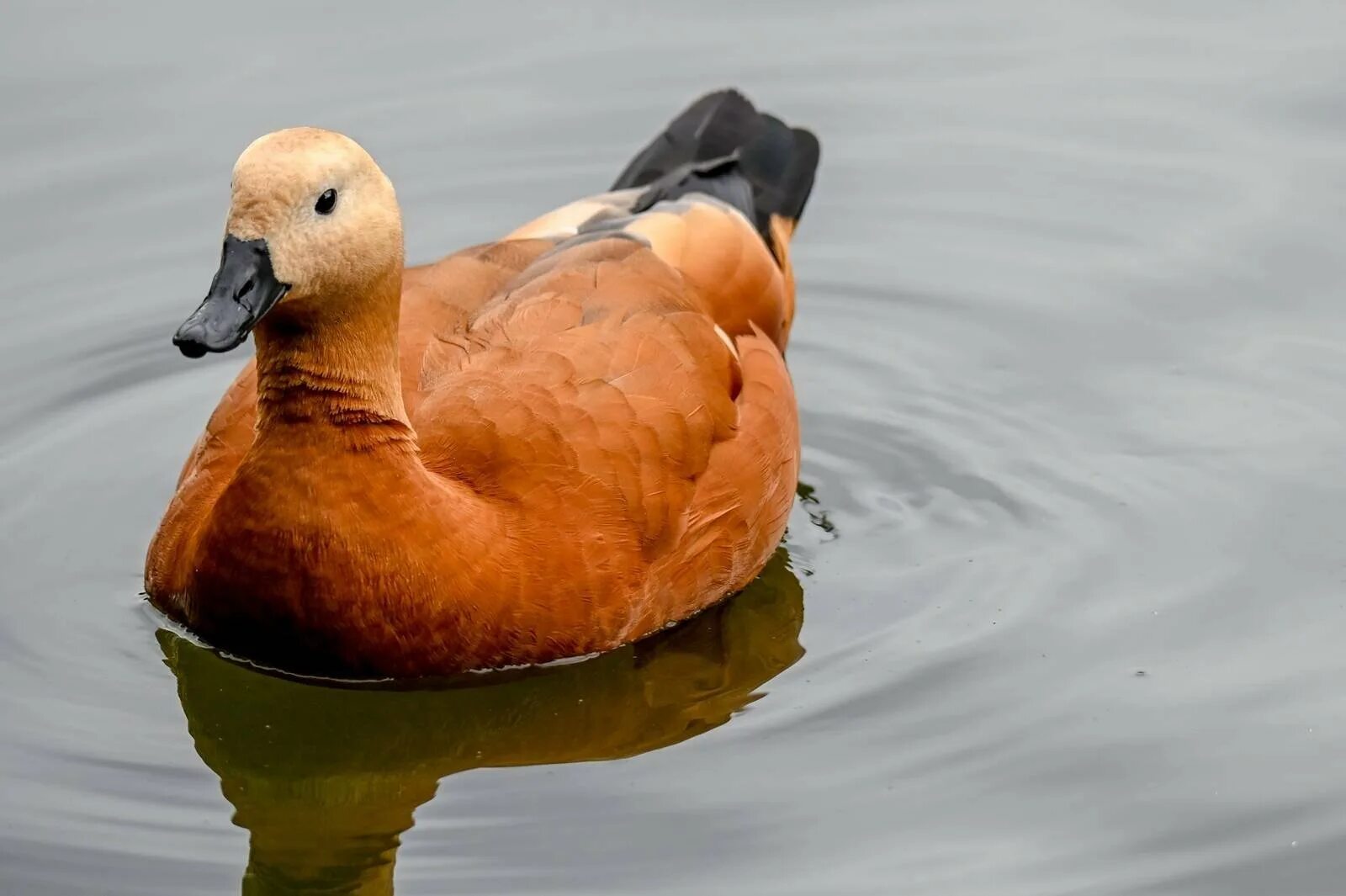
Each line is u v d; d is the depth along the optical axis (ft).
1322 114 57.82
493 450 37.81
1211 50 60.85
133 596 41.83
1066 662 39.47
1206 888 33.40
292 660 37.65
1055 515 44.86
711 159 51.83
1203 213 54.95
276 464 36.47
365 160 35.78
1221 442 46.98
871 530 44.78
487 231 54.95
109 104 57.11
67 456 47.24
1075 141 57.62
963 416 49.16
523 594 37.29
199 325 33.96
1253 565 42.42
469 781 36.58
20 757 36.88
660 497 38.93
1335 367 49.29
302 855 34.83
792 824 34.99
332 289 35.50
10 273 52.70
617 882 33.58
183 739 37.70
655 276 42.01
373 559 36.52
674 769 36.65
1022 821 35.06
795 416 44.37
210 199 54.75
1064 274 53.88
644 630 39.50
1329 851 34.19
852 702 38.42
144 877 33.88
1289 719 37.52
